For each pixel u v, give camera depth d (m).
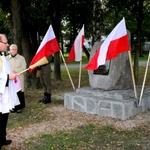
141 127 5.38
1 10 10.92
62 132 5.29
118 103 5.93
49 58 7.62
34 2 9.70
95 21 9.59
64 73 16.22
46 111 6.89
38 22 10.24
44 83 7.80
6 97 4.28
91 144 4.63
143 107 6.44
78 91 7.20
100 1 9.62
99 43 7.14
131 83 7.07
